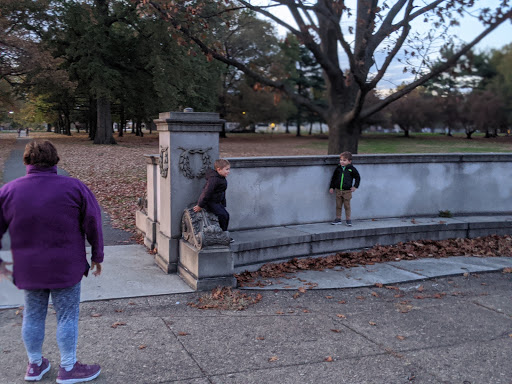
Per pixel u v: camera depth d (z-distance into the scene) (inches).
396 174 318.7
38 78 1162.6
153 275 223.3
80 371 121.0
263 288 209.8
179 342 148.9
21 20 1151.6
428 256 272.1
